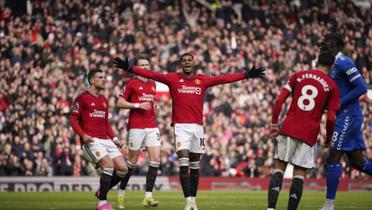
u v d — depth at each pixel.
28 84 30.83
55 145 27.91
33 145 27.77
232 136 30.69
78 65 32.41
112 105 29.94
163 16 36.69
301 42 37.69
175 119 13.69
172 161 28.86
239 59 34.97
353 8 40.44
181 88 13.63
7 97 29.88
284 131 11.60
